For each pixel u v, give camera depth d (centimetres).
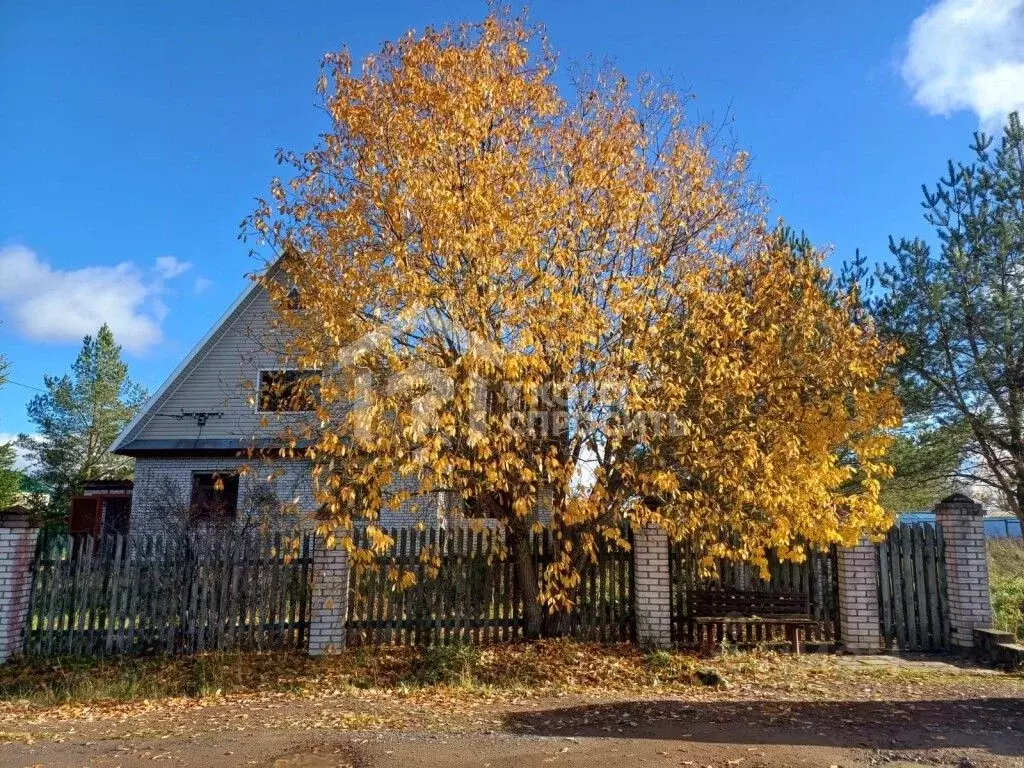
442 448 770
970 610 948
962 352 1226
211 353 1728
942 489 1422
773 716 648
